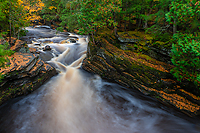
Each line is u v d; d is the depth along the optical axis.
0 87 6.70
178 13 5.63
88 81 10.52
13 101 7.29
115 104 8.09
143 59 9.34
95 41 11.48
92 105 7.96
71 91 9.23
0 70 6.60
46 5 27.59
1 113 6.63
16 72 7.17
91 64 11.54
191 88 6.77
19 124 6.20
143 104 7.93
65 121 6.62
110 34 12.36
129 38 10.78
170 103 7.23
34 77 8.51
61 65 12.40
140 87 8.54
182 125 6.39
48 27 29.00
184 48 5.54
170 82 7.38
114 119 6.94
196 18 5.48
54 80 10.00
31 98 7.87
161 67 8.28
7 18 11.71
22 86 7.75
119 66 9.48
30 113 6.90
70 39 19.36
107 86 9.85
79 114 7.19
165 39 9.23
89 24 10.22
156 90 7.90
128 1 12.92
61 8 28.30
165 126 6.42
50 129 6.09
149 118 6.96
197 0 5.15
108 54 10.16
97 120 6.84
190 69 6.28
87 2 9.45
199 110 6.32
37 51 13.62
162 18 9.75
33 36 19.66
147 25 15.47
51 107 7.52
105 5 10.24
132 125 6.55
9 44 9.19
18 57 8.39
